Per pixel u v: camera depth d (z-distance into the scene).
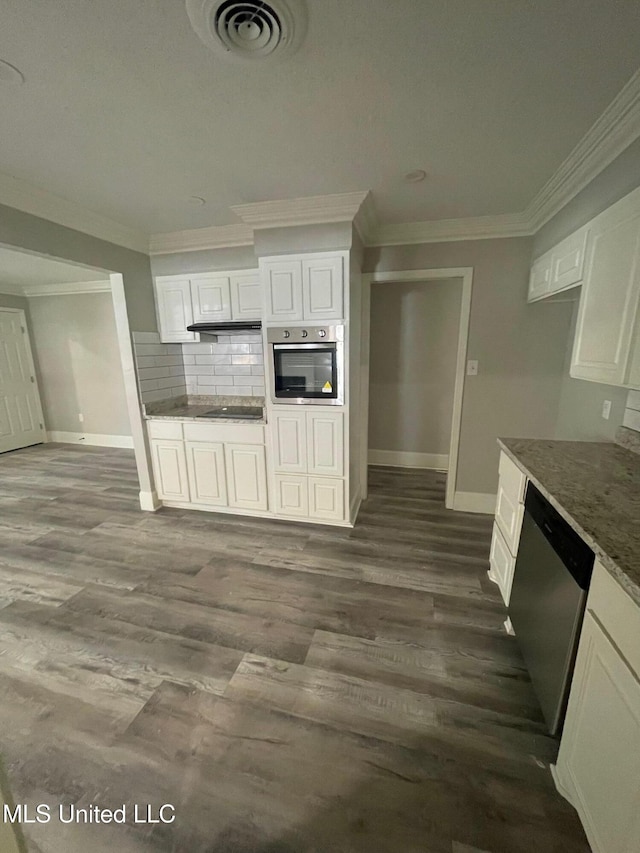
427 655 1.74
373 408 4.54
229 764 1.29
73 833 1.12
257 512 3.18
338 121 1.58
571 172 1.94
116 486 4.01
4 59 1.21
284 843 1.08
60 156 1.85
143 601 2.14
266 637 1.86
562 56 1.22
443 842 1.08
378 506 3.38
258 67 1.27
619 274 1.49
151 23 1.09
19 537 2.89
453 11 1.07
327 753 1.32
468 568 2.41
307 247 2.50
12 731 1.41
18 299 5.52
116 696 1.55
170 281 3.25
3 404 5.40
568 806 1.15
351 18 1.08
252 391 3.63
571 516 1.16
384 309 4.25
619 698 0.90
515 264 2.78
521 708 1.48
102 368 5.54
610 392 2.06
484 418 3.09
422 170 2.00
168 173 2.03
